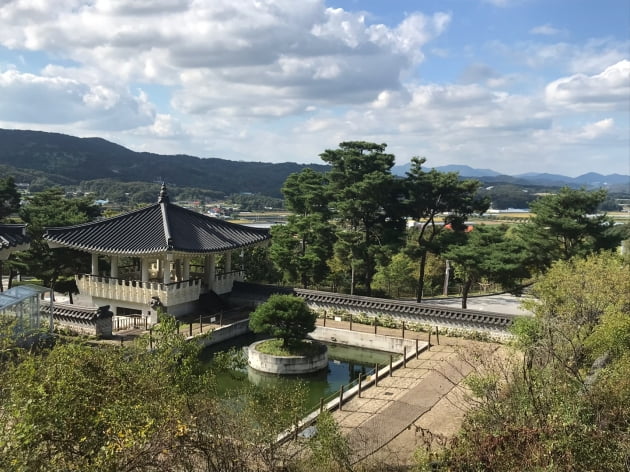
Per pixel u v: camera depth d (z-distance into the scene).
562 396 13.78
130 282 39.72
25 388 10.00
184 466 11.05
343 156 53.94
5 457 8.90
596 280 25.03
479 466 11.78
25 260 44.31
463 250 42.25
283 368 30.75
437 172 50.34
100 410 10.27
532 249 45.69
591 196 44.44
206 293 43.97
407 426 21.34
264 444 14.28
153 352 15.85
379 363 34.47
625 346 18.20
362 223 55.53
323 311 42.50
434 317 38.28
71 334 31.48
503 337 35.47
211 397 14.22
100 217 55.03
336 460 15.32
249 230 46.72
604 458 11.50
